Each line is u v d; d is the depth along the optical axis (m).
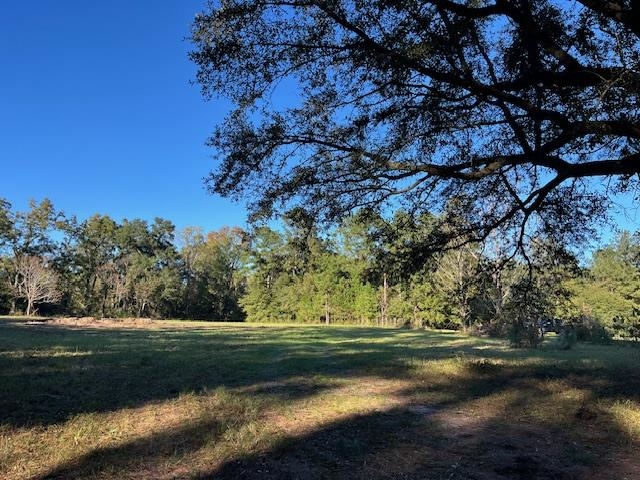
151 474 4.55
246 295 65.38
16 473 4.50
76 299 59.53
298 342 22.38
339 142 7.96
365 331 36.34
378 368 12.32
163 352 15.63
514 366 12.79
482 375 11.20
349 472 4.78
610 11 5.84
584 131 6.44
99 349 16.44
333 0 6.83
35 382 8.94
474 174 7.42
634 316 34.66
